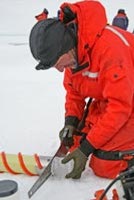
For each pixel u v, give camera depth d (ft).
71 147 6.44
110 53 5.25
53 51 4.96
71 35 5.09
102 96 5.96
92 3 5.27
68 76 6.32
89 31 5.18
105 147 5.98
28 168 6.29
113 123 5.49
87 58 5.35
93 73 5.50
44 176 5.76
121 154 5.21
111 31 5.50
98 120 5.77
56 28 5.02
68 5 5.18
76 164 5.78
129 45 5.60
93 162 6.19
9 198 4.62
